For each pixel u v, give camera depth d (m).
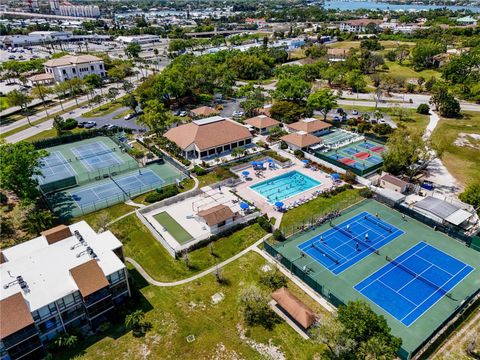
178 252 56.50
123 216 66.06
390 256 56.16
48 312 40.25
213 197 71.50
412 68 177.38
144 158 88.69
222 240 59.72
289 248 58.22
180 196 70.94
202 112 112.50
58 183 75.56
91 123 110.38
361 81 139.50
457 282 51.03
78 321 43.94
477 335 42.44
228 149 92.31
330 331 36.75
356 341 36.28
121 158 90.50
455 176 78.44
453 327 43.19
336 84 153.62
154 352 41.09
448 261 55.03
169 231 62.00
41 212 61.56
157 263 55.00
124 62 185.50
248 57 174.25
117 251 49.59
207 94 138.38
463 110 120.81
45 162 88.44
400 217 65.88
